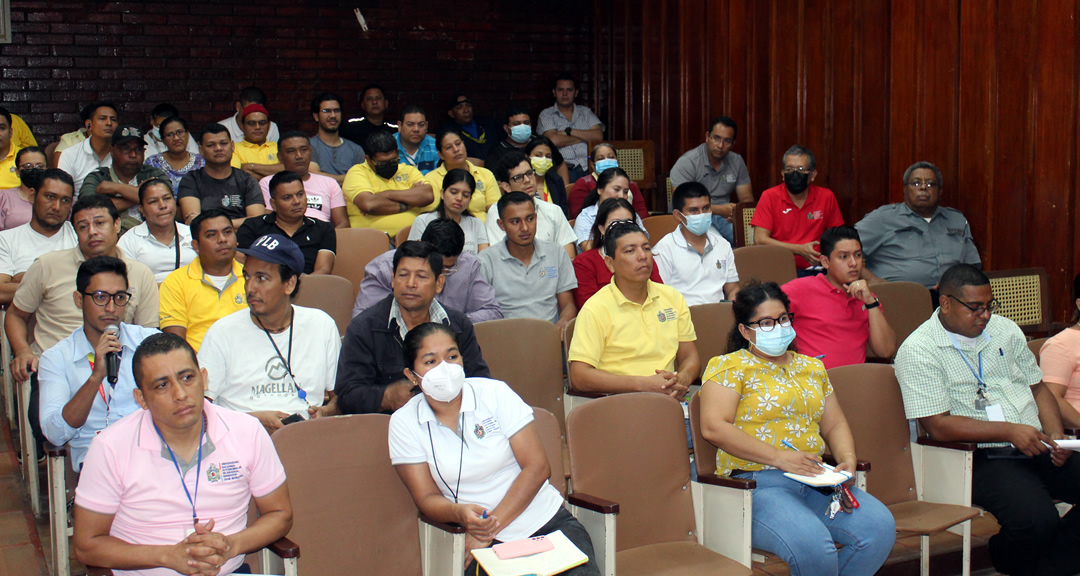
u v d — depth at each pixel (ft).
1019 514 10.80
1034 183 17.17
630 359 12.17
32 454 11.66
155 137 21.72
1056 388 12.12
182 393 7.58
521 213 14.26
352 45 28.50
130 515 7.79
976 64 18.13
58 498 9.53
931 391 11.16
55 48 25.94
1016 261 17.60
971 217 18.38
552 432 9.50
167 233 14.98
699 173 22.98
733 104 24.85
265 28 27.68
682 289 15.61
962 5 18.33
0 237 14.67
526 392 12.22
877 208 18.79
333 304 13.67
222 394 10.48
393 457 8.75
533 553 8.20
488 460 8.80
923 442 11.18
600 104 30.53
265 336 10.61
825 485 9.36
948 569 11.59
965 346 11.46
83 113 22.35
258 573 8.42
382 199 18.51
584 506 8.84
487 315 13.44
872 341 13.15
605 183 17.93
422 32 29.12
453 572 8.22
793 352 10.59
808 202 19.03
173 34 26.89
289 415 10.09
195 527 7.54
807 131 22.36
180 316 12.40
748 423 10.12
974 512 10.61
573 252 17.92
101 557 7.56
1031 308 15.89
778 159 23.35
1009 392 11.50
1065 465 11.33
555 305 14.85
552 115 28.40
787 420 10.11
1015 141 17.49
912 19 19.36
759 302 10.11
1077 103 16.43
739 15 24.44
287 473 8.46
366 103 26.14
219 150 17.49
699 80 26.09
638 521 9.63
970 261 17.87
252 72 27.68
